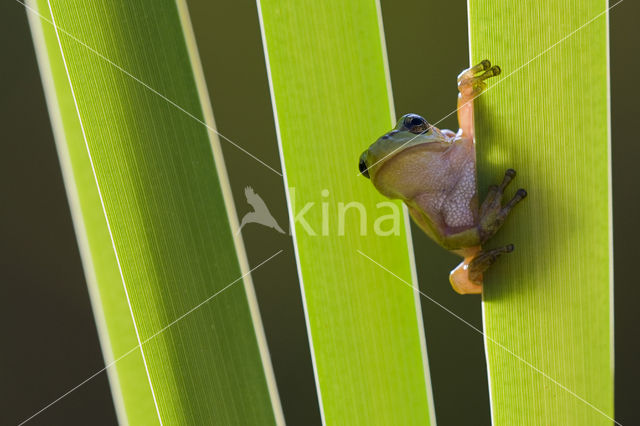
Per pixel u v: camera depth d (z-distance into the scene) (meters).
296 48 0.62
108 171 0.61
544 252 0.61
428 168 0.65
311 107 0.62
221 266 0.62
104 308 0.61
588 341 0.61
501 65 0.62
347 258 0.62
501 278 0.62
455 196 0.65
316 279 0.62
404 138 0.65
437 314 0.80
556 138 0.61
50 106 0.61
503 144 0.62
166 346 0.62
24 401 0.79
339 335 0.62
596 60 0.61
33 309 0.80
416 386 0.62
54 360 0.80
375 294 0.62
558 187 0.61
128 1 0.61
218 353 0.62
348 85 0.62
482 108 0.62
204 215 0.62
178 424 0.62
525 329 0.61
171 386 0.62
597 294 0.61
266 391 0.62
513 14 0.61
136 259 0.62
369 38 0.62
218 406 0.62
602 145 0.61
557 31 0.61
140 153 0.62
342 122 0.62
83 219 0.61
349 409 0.62
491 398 0.62
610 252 0.61
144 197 0.62
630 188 0.80
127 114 0.62
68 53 0.61
